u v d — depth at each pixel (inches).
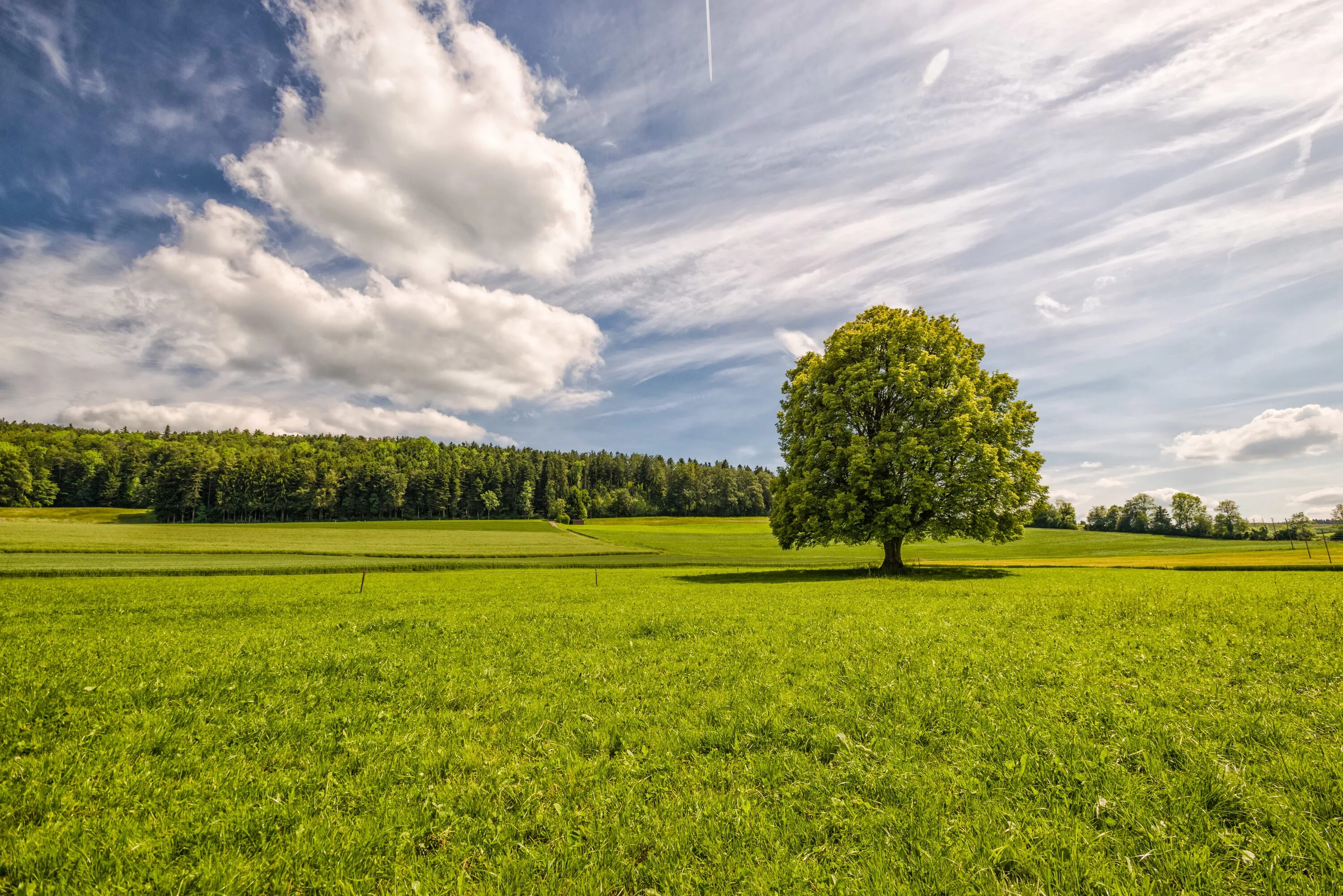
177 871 176.4
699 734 278.8
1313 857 164.1
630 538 4082.2
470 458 7032.5
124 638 575.5
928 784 219.1
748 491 7500.0
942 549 3312.0
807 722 293.0
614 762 255.6
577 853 185.3
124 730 296.8
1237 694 311.9
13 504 5241.1
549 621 666.8
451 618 709.9
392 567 1875.0
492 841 194.1
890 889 159.5
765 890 161.6
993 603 726.5
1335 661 373.1
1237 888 157.1
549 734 295.1
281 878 175.0
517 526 5054.1
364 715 327.3
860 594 916.6
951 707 303.7
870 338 1482.5
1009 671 374.0
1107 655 412.5
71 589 1127.6
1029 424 1482.5
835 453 1417.3
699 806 210.5
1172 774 216.1
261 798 226.2
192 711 329.4
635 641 532.1
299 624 689.6
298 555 2377.0
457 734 296.2
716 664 430.9
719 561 2401.6
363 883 173.3
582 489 7214.6
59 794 225.5
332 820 207.3
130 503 6067.9
